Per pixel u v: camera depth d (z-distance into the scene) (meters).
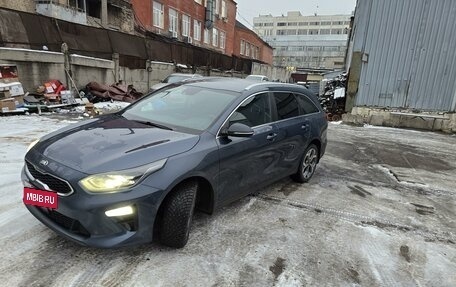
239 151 3.41
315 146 5.15
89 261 2.68
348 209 4.25
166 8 26.67
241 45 45.47
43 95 10.85
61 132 3.19
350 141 9.09
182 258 2.84
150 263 2.73
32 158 2.78
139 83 17.20
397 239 3.56
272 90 4.27
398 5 11.73
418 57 11.98
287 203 4.25
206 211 3.29
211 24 33.94
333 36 69.81
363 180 5.59
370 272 2.92
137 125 3.37
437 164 7.20
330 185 5.15
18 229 3.04
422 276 2.93
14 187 3.96
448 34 11.63
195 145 3.00
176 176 2.70
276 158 4.14
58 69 12.10
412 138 10.29
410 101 12.38
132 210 2.53
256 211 3.91
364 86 12.59
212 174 3.08
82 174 2.46
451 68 11.85
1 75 9.59
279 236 3.38
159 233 2.89
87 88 13.48
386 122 12.50
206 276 2.64
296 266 2.90
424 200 4.87
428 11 11.59
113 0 19.88
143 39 17.23
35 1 15.64
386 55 12.20
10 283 2.36
